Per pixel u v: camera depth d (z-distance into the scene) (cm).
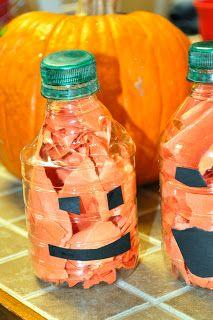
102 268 47
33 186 47
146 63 61
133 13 65
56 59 44
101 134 46
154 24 63
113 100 60
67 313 45
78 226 46
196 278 46
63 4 91
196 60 43
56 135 46
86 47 60
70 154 46
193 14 102
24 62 61
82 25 62
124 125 61
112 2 65
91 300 46
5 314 47
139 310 45
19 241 56
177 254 47
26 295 48
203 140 44
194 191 45
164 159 47
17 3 86
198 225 45
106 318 44
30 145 49
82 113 46
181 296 46
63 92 44
